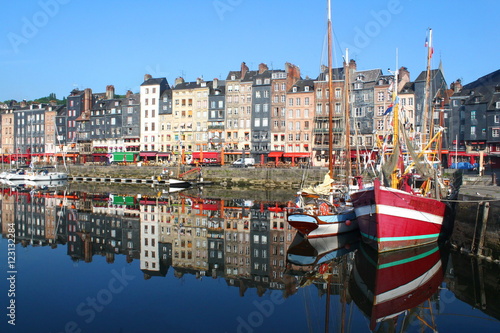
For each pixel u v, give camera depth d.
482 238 21.75
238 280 20.06
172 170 77.69
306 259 23.47
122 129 100.25
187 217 38.22
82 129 107.12
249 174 69.31
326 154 76.88
